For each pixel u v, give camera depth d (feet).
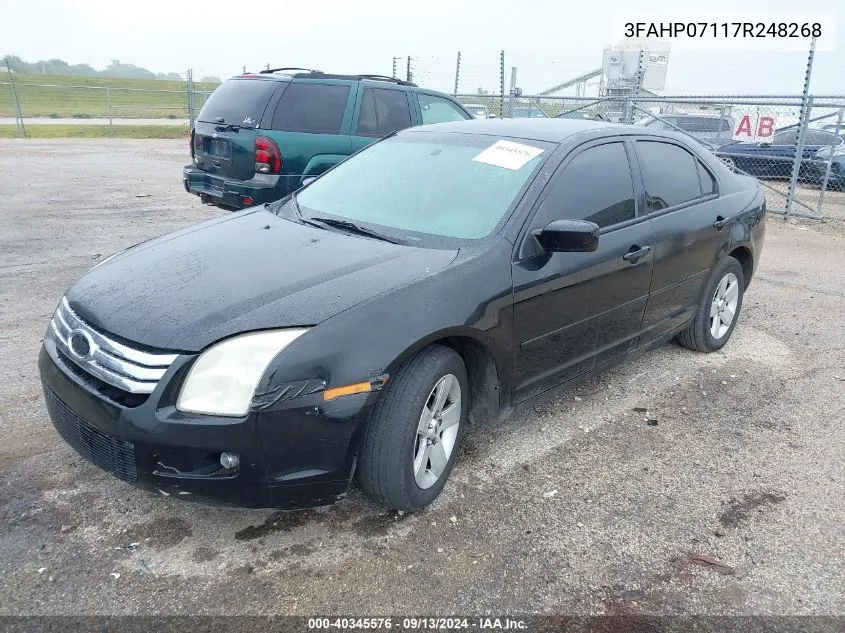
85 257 24.20
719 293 16.76
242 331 8.61
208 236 11.84
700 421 13.67
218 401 8.44
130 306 9.36
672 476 11.62
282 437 8.54
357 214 12.42
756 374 16.10
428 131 14.49
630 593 8.87
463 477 11.32
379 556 9.32
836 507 10.87
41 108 136.36
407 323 9.29
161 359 8.55
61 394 9.43
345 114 24.58
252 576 8.86
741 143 41.39
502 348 10.72
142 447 8.54
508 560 9.36
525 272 10.96
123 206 34.94
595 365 13.19
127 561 9.02
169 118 117.50
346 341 8.82
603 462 11.98
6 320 17.56
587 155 12.84
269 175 23.38
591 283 12.17
